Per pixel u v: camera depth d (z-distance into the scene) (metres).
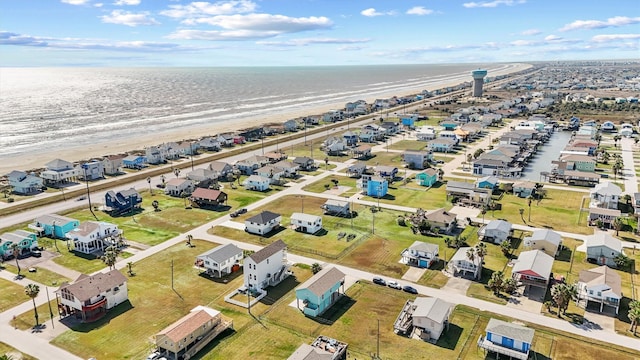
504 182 137.88
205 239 96.81
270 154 166.50
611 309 68.88
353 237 97.56
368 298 73.25
